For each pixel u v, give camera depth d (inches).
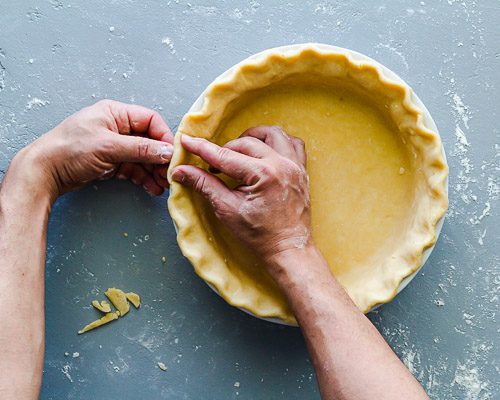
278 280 49.6
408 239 53.2
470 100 60.4
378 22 60.7
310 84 54.9
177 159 51.1
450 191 59.8
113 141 52.6
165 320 58.3
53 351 57.8
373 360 44.3
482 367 58.7
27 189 52.5
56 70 59.5
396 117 53.1
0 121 59.0
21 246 51.3
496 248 59.5
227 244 54.8
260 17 60.4
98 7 60.0
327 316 46.4
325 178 55.2
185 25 60.1
